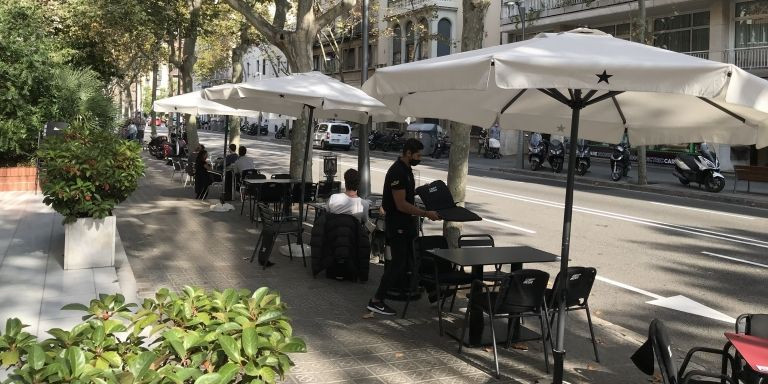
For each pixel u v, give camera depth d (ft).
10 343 7.98
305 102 26.86
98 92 60.90
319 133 142.20
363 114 33.09
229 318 8.78
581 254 33.27
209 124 259.80
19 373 7.01
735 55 84.02
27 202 43.75
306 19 41.63
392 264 20.77
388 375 15.98
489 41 128.36
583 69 12.21
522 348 18.40
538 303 17.04
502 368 16.76
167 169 76.95
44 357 7.21
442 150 115.03
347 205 25.05
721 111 16.79
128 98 165.68
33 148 51.78
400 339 18.72
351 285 24.70
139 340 8.61
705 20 87.92
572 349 18.75
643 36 66.49
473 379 15.93
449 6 133.90
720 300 25.04
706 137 17.60
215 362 8.11
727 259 32.27
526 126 21.49
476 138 131.64
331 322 20.08
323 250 25.03
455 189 24.21
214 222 39.06
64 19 67.51
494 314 16.94
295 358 16.92
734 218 46.85
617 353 18.52
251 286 24.17
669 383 11.78
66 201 24.82
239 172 43.55
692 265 30.91
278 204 41.01
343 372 16.06
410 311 21.66
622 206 52.80
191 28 67.62
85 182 24.93
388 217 20.88
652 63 12.06
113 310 9.36
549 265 30.58
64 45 67.77
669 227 42.04
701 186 66.69
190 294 9.42
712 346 20.04
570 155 15.17
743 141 16.79
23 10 54.90
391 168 20.72
